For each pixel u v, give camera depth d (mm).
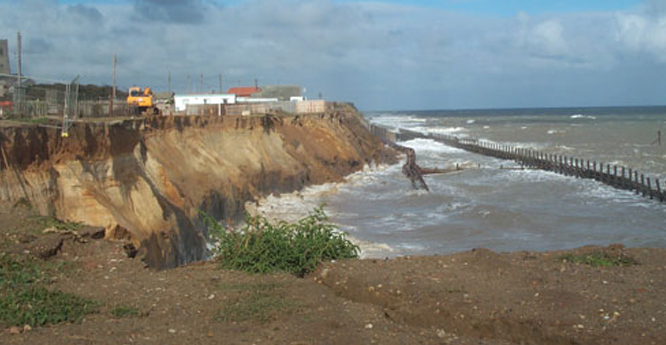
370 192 37500
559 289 9695
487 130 112750
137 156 25516
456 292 9617
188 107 50406
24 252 11727
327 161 46906
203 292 10078
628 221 28000
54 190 18312
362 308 9367
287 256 11844
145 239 19344
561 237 24641
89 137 21375
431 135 92750
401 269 11086
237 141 38312
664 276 10461
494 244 23234
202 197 27891
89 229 14016
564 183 42062
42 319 8445
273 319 8734
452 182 42906
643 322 8211
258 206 31953
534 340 8172
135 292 10047
